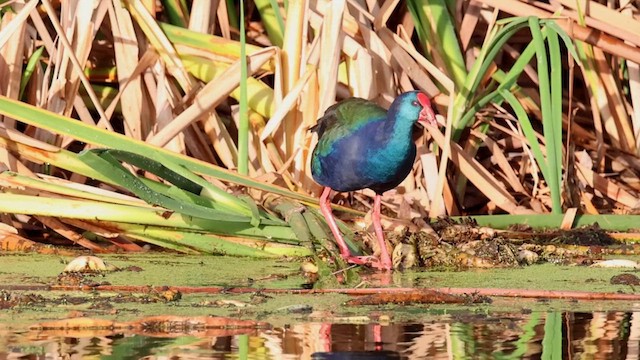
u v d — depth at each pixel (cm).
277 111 1150
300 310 866
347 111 1093
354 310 870
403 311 867
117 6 1223
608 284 983
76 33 1191
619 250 1141
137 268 1028
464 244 1112
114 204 1084
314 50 1212
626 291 946
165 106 1209
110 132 1067
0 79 1179
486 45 1248
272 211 1146
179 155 1084
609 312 863
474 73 1259
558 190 1193
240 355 712
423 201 1245
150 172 1117
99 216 1073
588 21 1259
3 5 1173
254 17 1412
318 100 1195
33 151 1096
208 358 703
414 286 971
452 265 1095
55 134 1180
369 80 1235
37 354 708
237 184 1163
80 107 1211
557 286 971
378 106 1099
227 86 1177
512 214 1228
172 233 1103
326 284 980
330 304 891
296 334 779
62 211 1071
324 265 1024
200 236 1105
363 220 1188
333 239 1107
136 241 1162
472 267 1087
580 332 789
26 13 1102
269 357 707
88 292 920
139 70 1214
